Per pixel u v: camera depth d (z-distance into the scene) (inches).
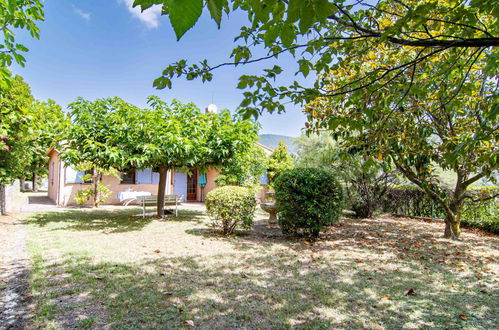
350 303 111.4
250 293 119.2
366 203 359.6
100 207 440.8
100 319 95.4
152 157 270.1
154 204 350.0
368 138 114.6
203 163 331.9
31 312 99.7
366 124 91.1
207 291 120.3
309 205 218.7
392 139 143.6
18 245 195.2
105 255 172.9
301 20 36.0
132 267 150.3
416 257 179.6
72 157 257.4
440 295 120.1
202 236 235.8
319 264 161.5
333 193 231.0
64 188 450.9
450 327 95.0
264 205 300.7
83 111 282.2
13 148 280.5
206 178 607.8
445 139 160.7
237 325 94.0
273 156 649.6
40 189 935.7
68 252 177.8
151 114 281.7
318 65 84.7
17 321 93.6
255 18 48.9
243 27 75.8
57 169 480.1
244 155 328.2
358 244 214.8
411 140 159.3
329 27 77.6
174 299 111.9
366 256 180.2
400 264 163.8
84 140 259.4
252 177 529.0
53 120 266.7
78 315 98.0
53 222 291.3
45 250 182.1
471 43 54.9
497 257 181.5
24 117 189.0
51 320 94.5
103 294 115.0
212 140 311.9
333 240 228.8
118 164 264.8
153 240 218.4
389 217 370.6
